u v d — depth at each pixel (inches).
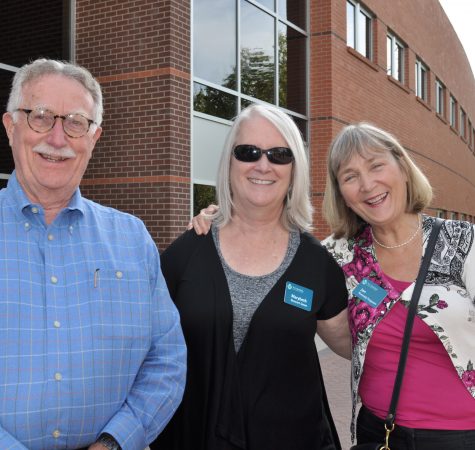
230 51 308.8
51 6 300.2
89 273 78.2
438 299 88.2
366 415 94.6
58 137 76.5
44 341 72.6
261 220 99.2
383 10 479.8
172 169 256.1
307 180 101.7
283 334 91.6
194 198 278.7
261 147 97.0
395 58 538.6
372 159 94.8
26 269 74.4
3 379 69.7
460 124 950.4
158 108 257.9
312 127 381.4
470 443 85.6
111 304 78.4
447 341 87.2
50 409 71.6
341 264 101.6
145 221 261.7
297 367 92.9
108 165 270.5
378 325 92.4
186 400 93.3
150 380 81.5
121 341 77.9
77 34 277.0
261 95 340.8
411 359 90.0
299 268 96.3
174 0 255.3
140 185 262.8
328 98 376.8
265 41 344.8
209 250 98.7
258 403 90.4
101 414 75.9
